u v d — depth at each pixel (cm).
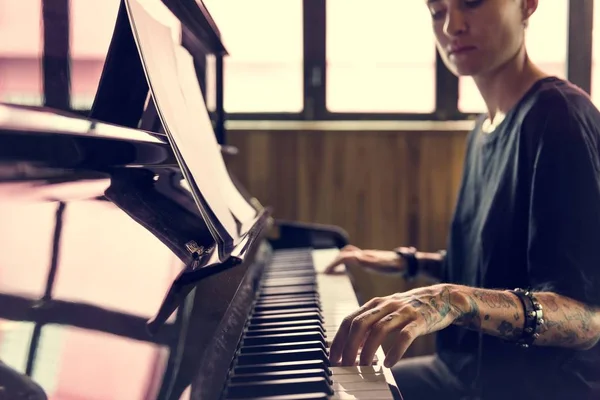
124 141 61
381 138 214
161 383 44
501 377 100
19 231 42
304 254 146
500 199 102
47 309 39
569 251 84
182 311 54
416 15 221
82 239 48
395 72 224
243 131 214
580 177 87
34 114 43
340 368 65
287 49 223
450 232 128
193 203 81
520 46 108
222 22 220
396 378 118
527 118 98
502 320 78
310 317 83
